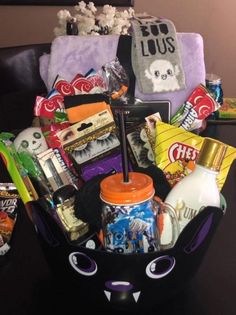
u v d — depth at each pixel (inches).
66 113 25.4
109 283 17.4
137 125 24.5
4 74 57.9
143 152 23.8
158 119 25.5
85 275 17.6
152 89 31.5
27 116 46.0
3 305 20.1
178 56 31.8
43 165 22.3
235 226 26.1
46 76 35.4
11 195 28.3
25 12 86.1
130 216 16.7
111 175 18.7
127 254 16.2
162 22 32.8
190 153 22.9
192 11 87.6
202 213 16.9
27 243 24.7
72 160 22.7
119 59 32.5
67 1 85.5
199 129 33.2
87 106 24.8
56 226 16.8
